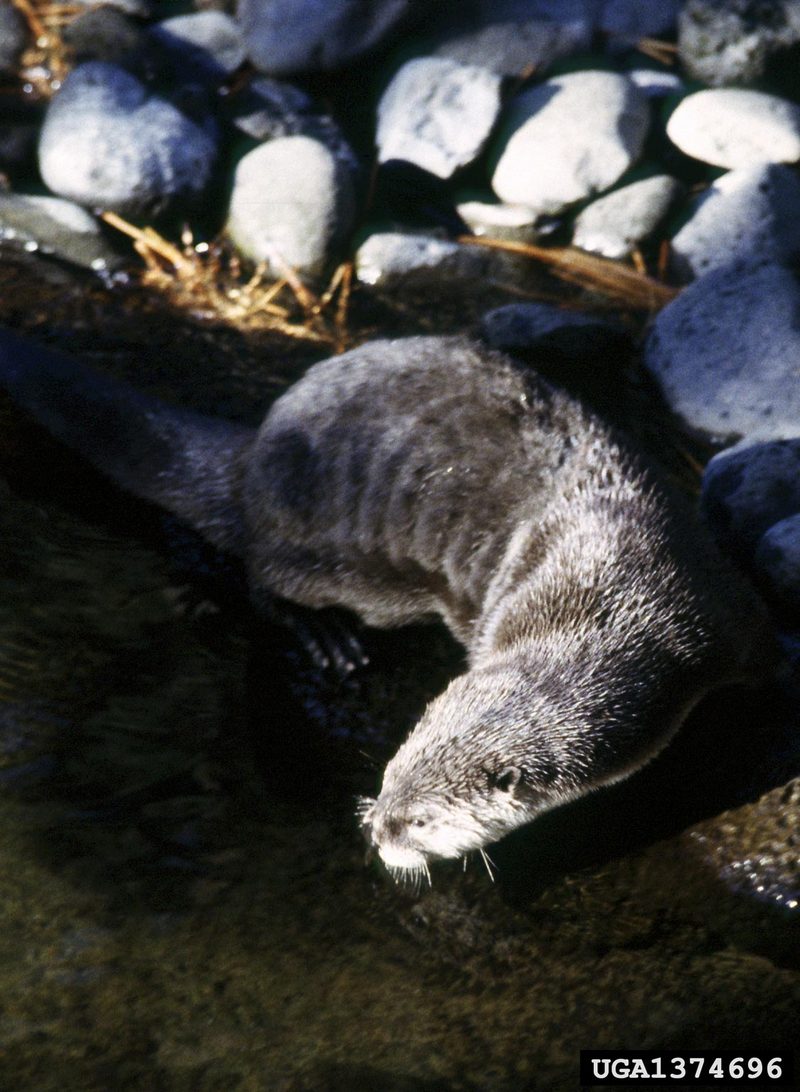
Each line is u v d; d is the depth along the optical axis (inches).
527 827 564.7
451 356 650.2
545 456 621.0
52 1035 448.8
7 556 658.2
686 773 581.6
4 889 496.7
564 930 514.3
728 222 922.1
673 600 572.7
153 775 552.7
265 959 484.4
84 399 719.7
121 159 914.1
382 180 982.4
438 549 632.4
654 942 512.1
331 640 653.9
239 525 682.2
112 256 901.8
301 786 561.9
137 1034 451.8
